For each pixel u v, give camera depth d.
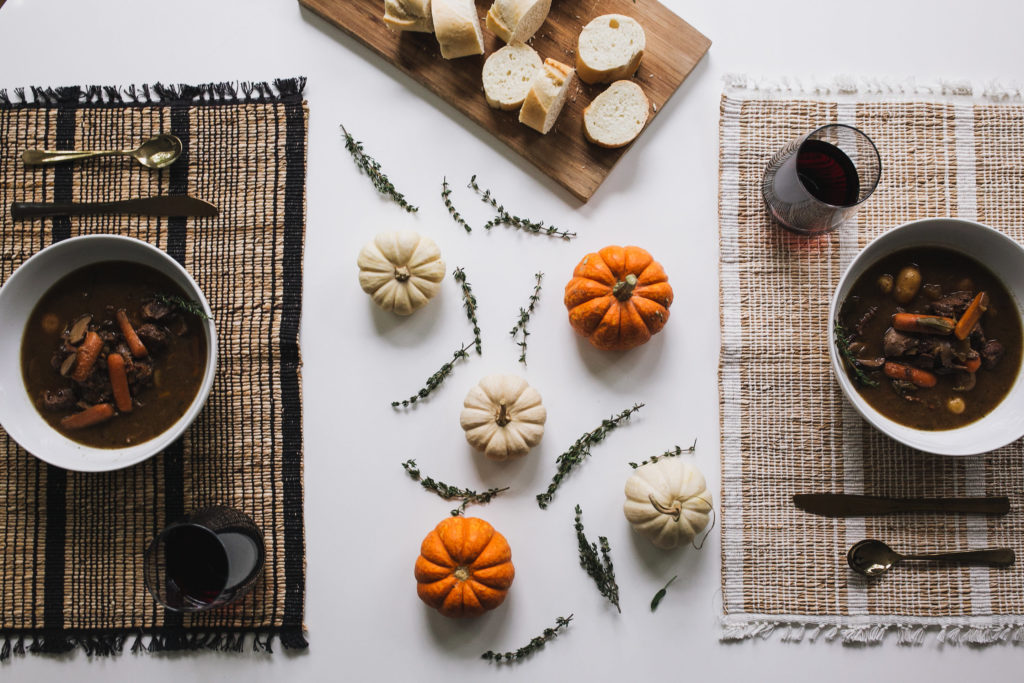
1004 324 1.60
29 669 1.65
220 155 1.72
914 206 1.72
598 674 1.65
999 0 1.77
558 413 1.69
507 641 1.66
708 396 1.69
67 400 1.57
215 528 1.51
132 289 1.61
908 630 1.66
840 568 1.66
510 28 1.64
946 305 1.59
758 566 1.66
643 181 1.73
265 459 1.67
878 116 1.72
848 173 1.60
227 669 1.65
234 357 1.67
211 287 1.69
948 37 1.76
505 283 1.71
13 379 1.56
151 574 1.46
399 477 1.68
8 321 1.55
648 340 1.66
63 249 1.55
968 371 1.58
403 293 1.63
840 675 1.66
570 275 1.71
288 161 1.72
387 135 1.74
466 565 1.56
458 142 1.74
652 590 1.66
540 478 1.68
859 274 1.62
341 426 1.68
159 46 1.75
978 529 1.67
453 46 1.65
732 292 1.70
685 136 1.73
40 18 1.75
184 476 1.66
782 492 1.67
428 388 1.68
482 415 1.61
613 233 1.72
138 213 1.70
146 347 1.59
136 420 1.59
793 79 1.74
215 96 1.73
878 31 1.76
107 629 1.64
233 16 1.76
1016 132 1.72
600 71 1.64
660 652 1.65
